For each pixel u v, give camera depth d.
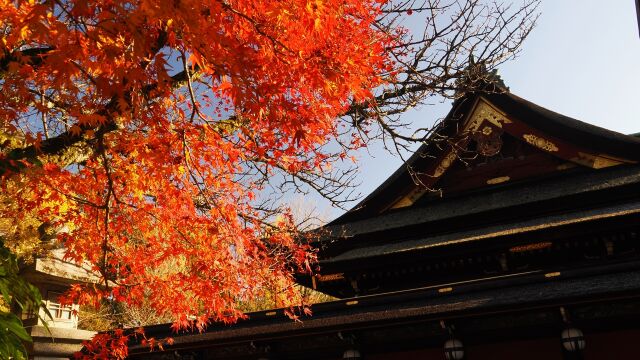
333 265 13.77
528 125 14.84
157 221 8.44
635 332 9.86
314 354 12.34
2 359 4.05
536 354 10.59
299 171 9.03
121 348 9.88
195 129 7.07
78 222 8.34
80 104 6.56
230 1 5.72
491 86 15.16
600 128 13.98
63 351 14.24
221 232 7.95
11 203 9.03
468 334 11.02
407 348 11.55
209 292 8.26
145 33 5.34
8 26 6.05
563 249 12.30
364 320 11.04
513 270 12.77
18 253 12.11
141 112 6.32
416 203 15.73
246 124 8.77
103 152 6.65
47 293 13.95
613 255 11.76
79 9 4.66
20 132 8.11
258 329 12.34
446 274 13.55
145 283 8.77
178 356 13.45
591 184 13.27
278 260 9.92
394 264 13.38
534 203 13.32
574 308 10.15
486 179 15.12
